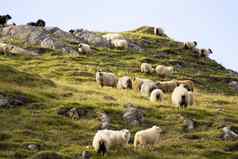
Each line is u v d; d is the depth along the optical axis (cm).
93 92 5528
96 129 4303
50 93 5131
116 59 8000
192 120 4625
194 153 3881
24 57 7462
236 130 4506
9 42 8125
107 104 4903
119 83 6069
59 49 8031
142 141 3856
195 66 8469
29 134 4053
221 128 4500
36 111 4566
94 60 7731
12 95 4750
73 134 4156
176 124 4572
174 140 4197
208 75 7800
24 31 8431
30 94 4897
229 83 7638
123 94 5631
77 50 8156
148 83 5719
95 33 9269
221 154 3900
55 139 4028
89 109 4666
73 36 8831
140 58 8200
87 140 4059
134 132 4325
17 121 4294
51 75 6531
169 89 6044
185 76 7556
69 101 4841
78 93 5356
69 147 3841
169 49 8988
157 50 8925
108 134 3744
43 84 5491
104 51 8362
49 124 4297
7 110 4525
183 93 5059
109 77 6062
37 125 4250
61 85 5638
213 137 4269
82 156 3609
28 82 5409
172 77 7294
